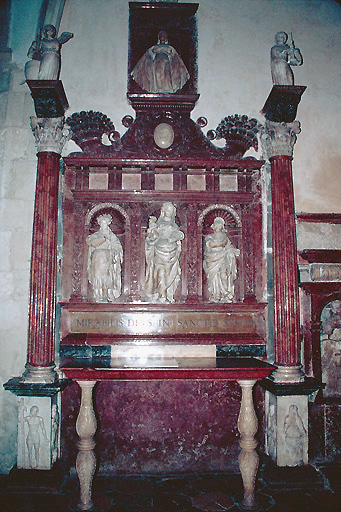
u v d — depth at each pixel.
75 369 3.97
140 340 4.93
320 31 5.61
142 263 5.14
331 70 5.56
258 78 5.46
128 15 5.48
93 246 5.07
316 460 4.93
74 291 4.98
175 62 5.41
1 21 5.36
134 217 5.17
